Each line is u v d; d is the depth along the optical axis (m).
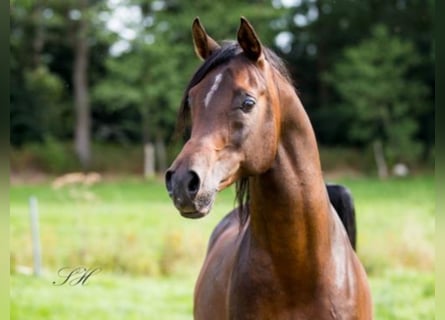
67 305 8.87
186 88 3.14
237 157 2.95
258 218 3.27
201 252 11.48
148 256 11.33
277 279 3.27
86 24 30.58
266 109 3.03
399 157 32.41
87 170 30.45
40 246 11.38
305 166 3.23
